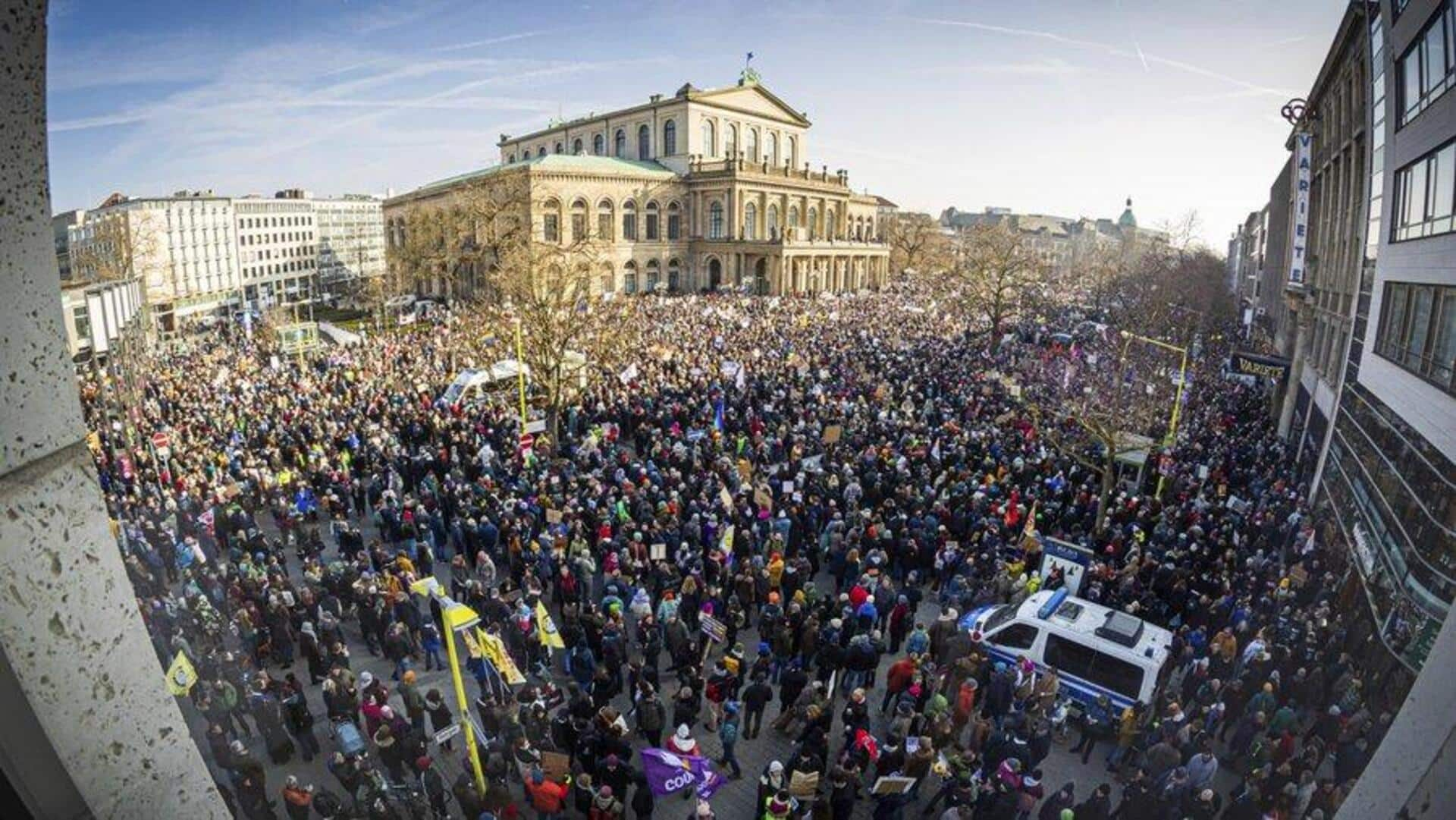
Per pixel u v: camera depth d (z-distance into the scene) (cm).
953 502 1905
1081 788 1195
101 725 185
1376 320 1956
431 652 1446
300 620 1433
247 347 4553
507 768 1055
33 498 166
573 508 1823
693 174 8588
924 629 1406
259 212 10825
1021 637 1352
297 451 2267
